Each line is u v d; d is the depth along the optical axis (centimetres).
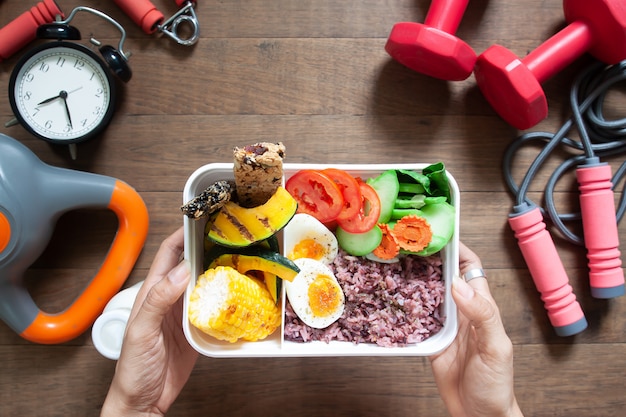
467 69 99
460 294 77
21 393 112
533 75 97
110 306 102
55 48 102
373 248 79
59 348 112
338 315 80
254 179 67
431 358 95
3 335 112
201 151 111
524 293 112
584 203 106
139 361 83
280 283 79
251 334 76
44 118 103
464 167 112
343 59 111
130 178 110
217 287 72
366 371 112
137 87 110
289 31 111
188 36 112
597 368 113
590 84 109
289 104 111
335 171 78
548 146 106
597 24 99
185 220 75
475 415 89
